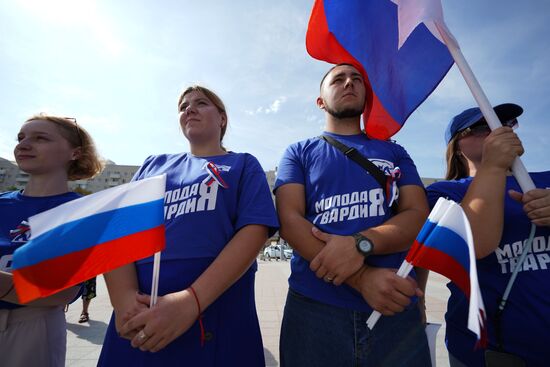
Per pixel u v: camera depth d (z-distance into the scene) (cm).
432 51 187
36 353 157
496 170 134
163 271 139
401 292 119
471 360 150
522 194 130
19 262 102
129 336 117
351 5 195
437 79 182
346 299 143
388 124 186
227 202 157
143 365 126
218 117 195
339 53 209
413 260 118
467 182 172
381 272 128
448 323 168
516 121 179
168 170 175
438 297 658
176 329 112
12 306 155
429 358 145
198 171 165
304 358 143
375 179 162
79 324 466
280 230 161
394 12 188
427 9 167
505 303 139
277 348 371
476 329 79
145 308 119
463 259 104
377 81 185
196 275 138
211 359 129
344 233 150
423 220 152
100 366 133
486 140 141
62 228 111
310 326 145
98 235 115
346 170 166
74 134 200
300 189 171
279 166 189
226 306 142
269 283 984
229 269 132
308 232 147
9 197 182
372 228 139
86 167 212
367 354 137
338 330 140
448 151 205
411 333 144
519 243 144
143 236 121
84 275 110
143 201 125
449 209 114
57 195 184
